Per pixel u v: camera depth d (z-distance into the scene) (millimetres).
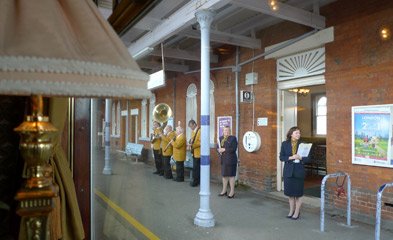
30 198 1021
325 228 5094
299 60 6902
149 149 9836
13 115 1987
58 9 852
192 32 7121
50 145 1040
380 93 5254
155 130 10117
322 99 9469
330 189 6062
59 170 1929
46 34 756
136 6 3051
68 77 751
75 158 2508
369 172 5422
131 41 5715
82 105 2535
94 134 2771
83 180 2545
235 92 8562
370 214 5395
